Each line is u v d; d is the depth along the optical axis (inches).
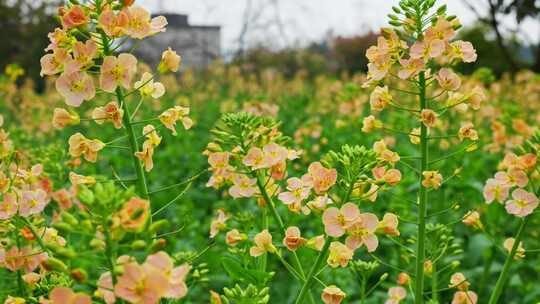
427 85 18.1
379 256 33.5
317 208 16.4
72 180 16.2
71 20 15.1
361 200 16.6
